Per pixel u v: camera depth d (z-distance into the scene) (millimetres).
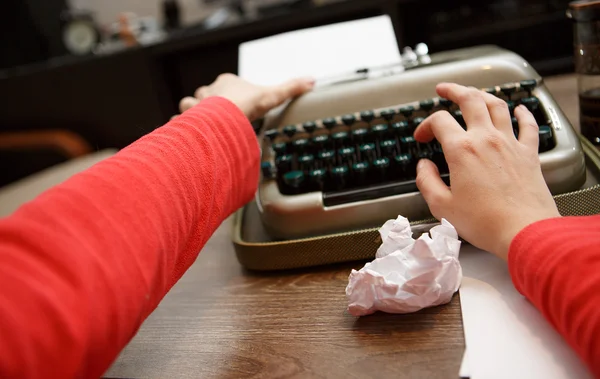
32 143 1684
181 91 1605
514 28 1176
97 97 1611
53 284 324
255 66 923
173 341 522
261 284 599
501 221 471
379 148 673
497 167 499
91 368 352
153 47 1504
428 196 553
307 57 900
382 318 488
